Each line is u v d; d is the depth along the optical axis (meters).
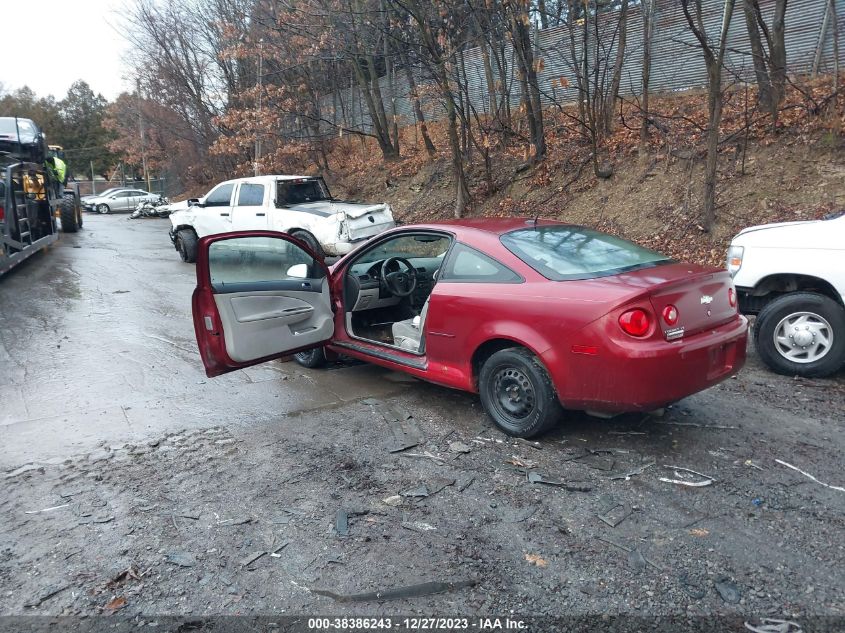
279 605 2.72
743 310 5.92
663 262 4.47
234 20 19.62
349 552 3.08
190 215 12.88
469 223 4.98
